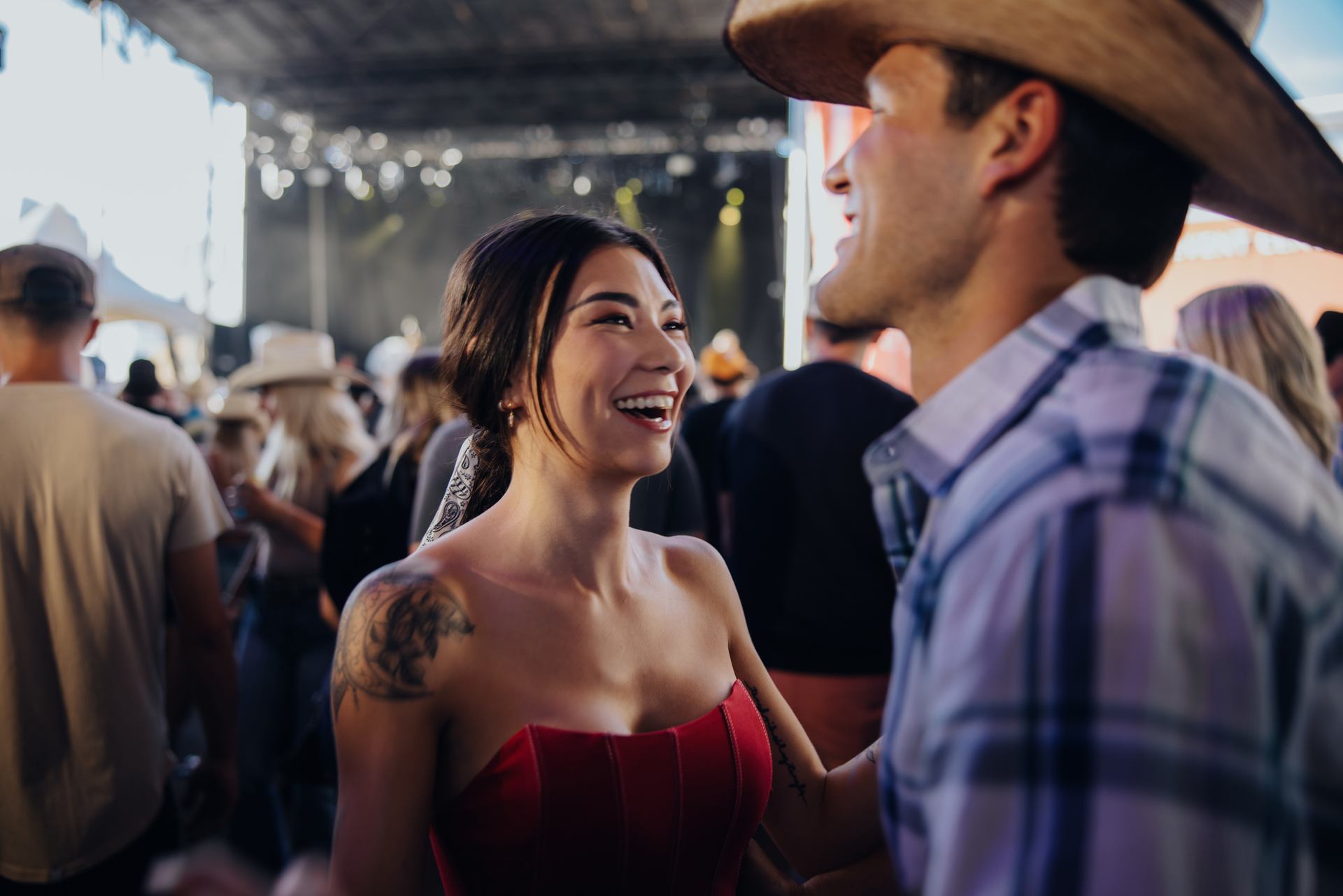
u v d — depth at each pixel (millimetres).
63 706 1494
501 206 14250
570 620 937
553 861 847
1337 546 499
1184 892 433
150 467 1600
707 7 9281
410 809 836
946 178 625
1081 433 524
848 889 1007
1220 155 584
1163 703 448
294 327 14156
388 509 2094
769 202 13883
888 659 1984
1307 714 466
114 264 8359
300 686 2385
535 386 920
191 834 1865
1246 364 1559
